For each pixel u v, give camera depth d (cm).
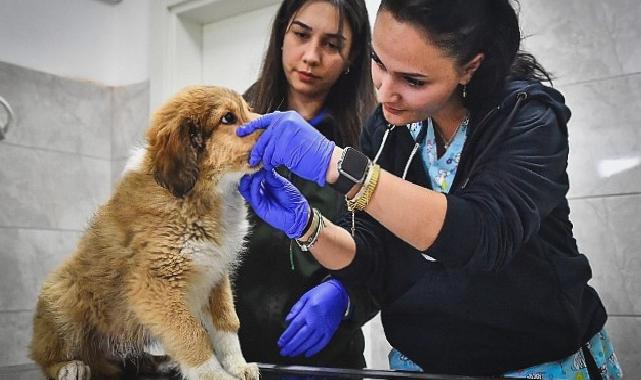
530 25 213
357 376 114
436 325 127
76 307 112
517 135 107
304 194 158
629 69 198
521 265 116
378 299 138
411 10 97
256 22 268
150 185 110
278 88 171
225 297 118
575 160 206
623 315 198
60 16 272
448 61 101
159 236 107
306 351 138
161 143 110
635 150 196
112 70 291
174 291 107
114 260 109
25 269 253
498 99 114
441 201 99
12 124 250
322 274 158
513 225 99
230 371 111
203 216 111
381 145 136
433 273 127
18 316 250
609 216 201
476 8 101
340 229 129
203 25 285
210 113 113
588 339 125
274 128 108
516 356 122
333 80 167
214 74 281
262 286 157
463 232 97
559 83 209
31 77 259
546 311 117
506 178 103
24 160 255
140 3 284
